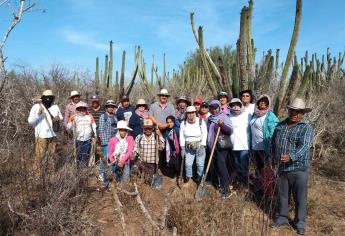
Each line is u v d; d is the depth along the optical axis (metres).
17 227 4.79
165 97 7.61
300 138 5.04
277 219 5.25
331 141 9.17
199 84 13.71
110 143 6.51
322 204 6.10
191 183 6.82
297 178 5.09
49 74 12.20
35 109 6.46
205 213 5.11
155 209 5.58
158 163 7.12
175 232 3.64
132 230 4.75
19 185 5.03
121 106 8.12
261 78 7.95
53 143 6.30
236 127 6.32
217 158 6.33
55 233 4.67
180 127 6.85
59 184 5.01
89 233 4.73
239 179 6.46
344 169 7.63
